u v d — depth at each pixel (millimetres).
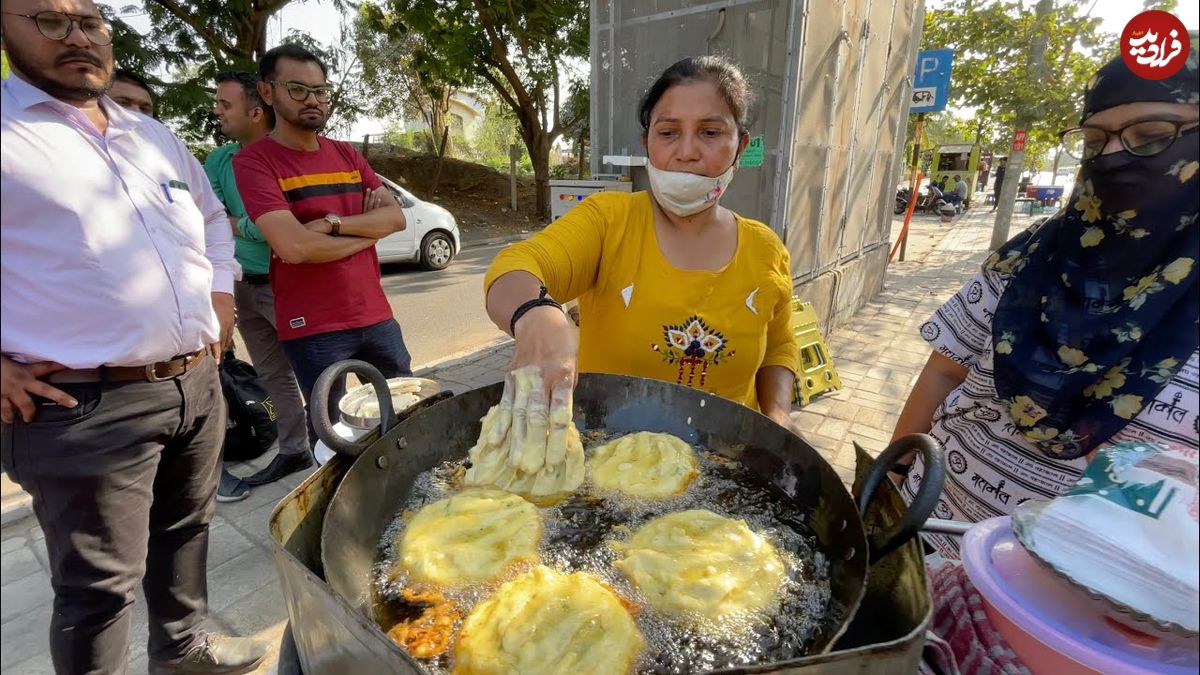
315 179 2668
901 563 930
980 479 1364
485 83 16391
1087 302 1069
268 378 3260
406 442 1375
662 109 1481
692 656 974
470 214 16078
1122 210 958
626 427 1638
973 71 3975
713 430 1534
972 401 1373
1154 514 729
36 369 1378
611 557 1202
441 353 5957
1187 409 992
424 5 13109
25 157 1263
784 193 4633
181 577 1997
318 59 2615
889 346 5988
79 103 1430
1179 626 690
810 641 990
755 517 1294
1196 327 981
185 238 1718
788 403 1775
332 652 859
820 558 1151
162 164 1688
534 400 1271
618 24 4910
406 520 1277
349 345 2799
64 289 1370
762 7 4457
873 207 7355
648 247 1616
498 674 930
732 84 1495
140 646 2266
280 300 2695
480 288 8445
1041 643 824
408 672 716
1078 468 1214
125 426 1589
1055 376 1104
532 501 1355
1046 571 796
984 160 28094
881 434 4117
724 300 1624
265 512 3135
